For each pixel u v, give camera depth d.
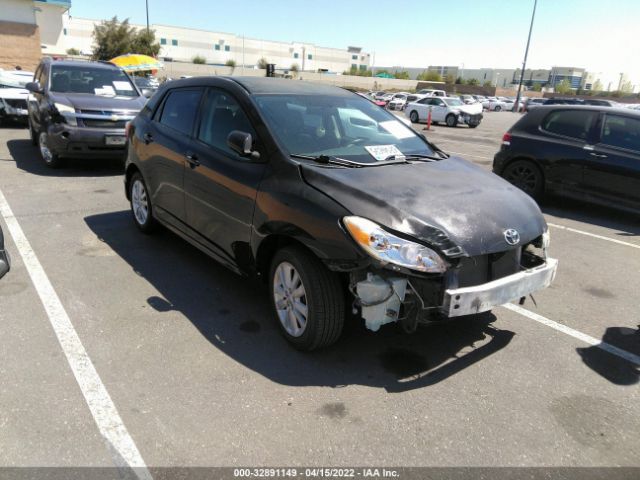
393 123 4.43
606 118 7.36
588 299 4.52
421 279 2.89
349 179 3.22
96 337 3.45
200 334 3.55
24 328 3.53
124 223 5.98
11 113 13.48
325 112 4.04
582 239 6.39
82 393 2.86
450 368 3.29
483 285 3.02
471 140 18.33
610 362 3.47
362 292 2.89
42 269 4.55
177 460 2.42
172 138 4.55
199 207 4.13
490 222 3.13
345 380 3.10
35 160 9.52
